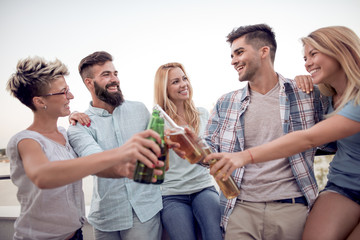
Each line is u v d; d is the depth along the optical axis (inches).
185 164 66.9
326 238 43.5
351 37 46.8
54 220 45.9
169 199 65.2
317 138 42.4
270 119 57.6
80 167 32.2
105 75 63.8
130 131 65.7
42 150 42.0
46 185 33.3
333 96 53.9
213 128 63.8
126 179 60.2
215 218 58.6
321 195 51.1
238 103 61.7
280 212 51.9
